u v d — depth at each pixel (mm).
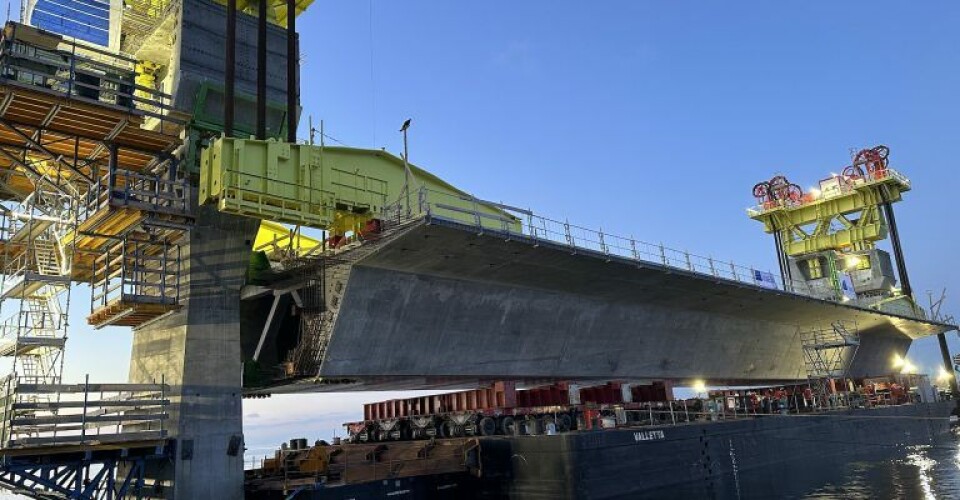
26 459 20422
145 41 30016
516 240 28656
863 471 40406
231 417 25391
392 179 30859
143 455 23172
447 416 35031
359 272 26953
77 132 23625
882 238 71938
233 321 26406
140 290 25750
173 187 24953
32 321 24469
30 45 21781
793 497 31719
